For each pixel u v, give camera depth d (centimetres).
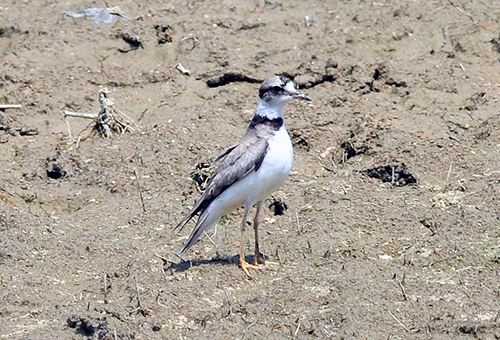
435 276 1214
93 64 1797
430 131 1596
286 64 1767
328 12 1861
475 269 1223
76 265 1288
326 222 1352
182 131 1612
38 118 1703
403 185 1459
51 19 1889
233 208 1254
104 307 1155
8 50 1831
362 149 1557
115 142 1606
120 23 1867
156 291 1194
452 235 1297
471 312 1131
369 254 1276
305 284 1196
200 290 1198
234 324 1125
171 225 1379
